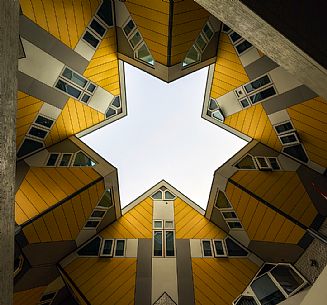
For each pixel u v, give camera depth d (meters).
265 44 3.79
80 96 15.01
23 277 12.48
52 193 12.71
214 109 18.31
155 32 12.36
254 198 13.61
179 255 15.02
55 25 11.96
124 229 16.28
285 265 13.03
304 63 3.49
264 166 15.45
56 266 14.19
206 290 13.55
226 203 15.44
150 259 14.75
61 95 14.08
